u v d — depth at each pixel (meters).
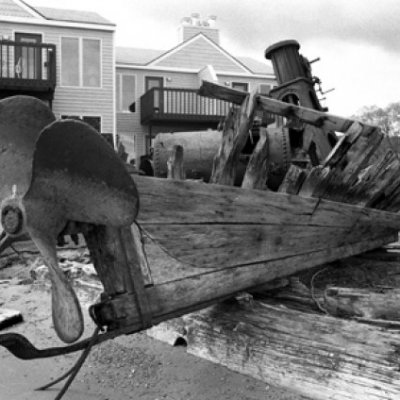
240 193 3.62
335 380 3.07
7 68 18.67
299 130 7.09
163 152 7.49
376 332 3.41
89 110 20.75
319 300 4.43
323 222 4.55
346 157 4.72
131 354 3.92
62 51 20.36
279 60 8.00
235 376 3.48
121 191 2.56
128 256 2.83
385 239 6.03
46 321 4.92
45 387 3.36
